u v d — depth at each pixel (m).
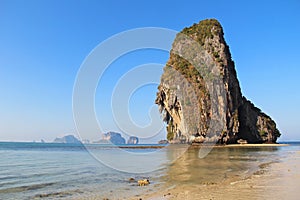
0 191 10.43
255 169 15.59
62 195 9.63
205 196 8.51
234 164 19.08
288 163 19.11
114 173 15.24
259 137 82.38
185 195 8.86
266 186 9.70
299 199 7.63
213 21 86.75
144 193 9.60
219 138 68.56
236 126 73.81
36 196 9.54
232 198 8.00
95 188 10.84
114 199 8.79
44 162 23.34
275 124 89.50
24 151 47.50
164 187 10.65
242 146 64.81
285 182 10.45
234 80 81.12
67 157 29.97
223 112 70.38
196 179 12.42
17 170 17.11
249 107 85.62
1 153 40.12
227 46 86.69
